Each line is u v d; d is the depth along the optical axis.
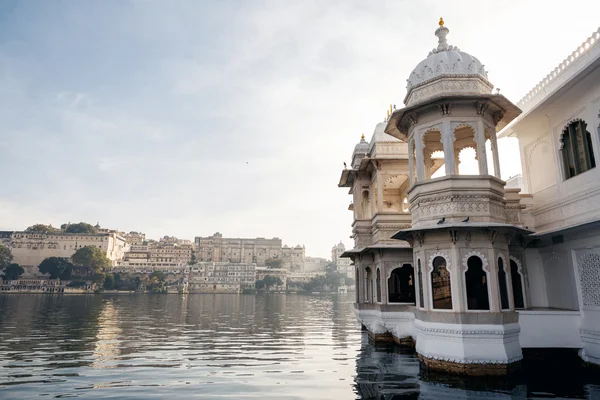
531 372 12.98
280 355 19.64
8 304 61.53
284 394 12.02
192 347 22.56
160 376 14.80
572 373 12.95
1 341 24.30
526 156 17.91
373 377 13.73
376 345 19.95
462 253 12.81
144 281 126.38
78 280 120.69
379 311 19.42
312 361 17.83
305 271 180.25
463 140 17.27
